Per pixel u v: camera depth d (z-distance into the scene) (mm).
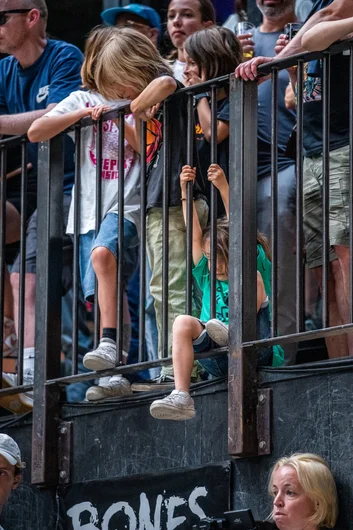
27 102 11031
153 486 8297
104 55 9078
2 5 10898
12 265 11758
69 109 9328
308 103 9047
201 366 8648
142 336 8469
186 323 7984
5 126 10477
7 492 8430
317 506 7184
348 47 7797
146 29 11773
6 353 10750
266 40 10672
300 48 8320
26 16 10906
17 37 10898
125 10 11719
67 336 11812
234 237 8047
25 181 9508
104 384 8977
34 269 10750
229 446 7777
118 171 8750
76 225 9047
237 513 7242
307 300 10344
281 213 9570
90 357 8516
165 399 7727
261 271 8492
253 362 7871
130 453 8547
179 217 9031
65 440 8914
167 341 8477
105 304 8758
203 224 9031
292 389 7719
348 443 7379
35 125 9172
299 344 10086
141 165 8625
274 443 7727
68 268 11148
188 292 8273
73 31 14078
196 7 10703
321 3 8914
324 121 7781
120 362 8547
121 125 8766
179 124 8977
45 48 11000
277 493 7277
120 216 8688
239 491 7828
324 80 7828
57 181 9344
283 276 9453
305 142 9055
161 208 9016
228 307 7996
